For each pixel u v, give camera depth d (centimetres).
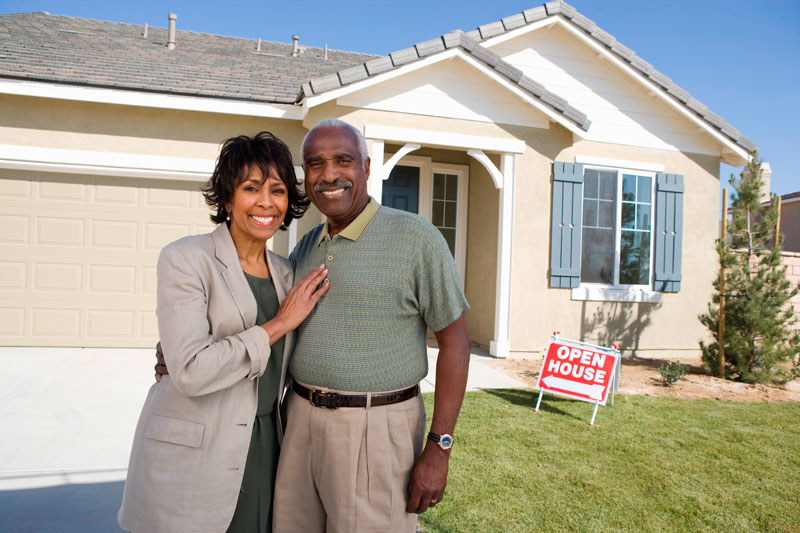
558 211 730
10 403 434
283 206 180
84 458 336
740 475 339
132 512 156
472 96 698
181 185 676
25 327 643
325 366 169
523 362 691
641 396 534
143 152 649
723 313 642
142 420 167
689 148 804
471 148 699
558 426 421
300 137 685
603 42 742
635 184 784
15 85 593
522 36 760
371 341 168
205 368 147
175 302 153
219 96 632
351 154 174
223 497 159
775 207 636
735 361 641
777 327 633
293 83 746
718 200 815
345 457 167
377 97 666
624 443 388
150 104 625
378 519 168
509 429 410
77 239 652
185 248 163
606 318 757
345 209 174
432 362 648
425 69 681
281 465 180
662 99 775
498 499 296
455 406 173
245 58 892
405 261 169
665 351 786
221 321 164
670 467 348
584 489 312
